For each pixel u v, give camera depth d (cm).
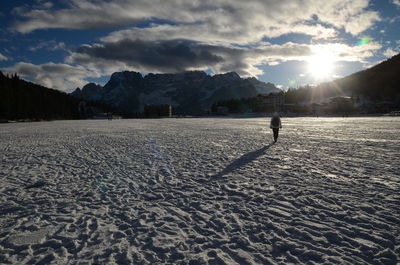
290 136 2025
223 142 1695
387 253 350
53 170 906
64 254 363
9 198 609
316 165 909
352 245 376
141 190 661
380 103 12412
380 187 633
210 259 347
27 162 1063
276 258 347
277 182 704
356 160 982
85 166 970
